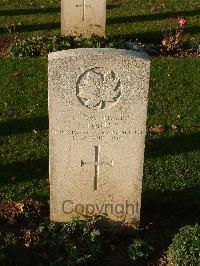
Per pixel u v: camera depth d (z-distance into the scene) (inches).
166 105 148.3
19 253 98.2
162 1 225.6
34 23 201.3
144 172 121.8
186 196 114.9
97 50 89.0
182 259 93.6
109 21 203.3
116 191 102.2
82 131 94.7
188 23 203.5
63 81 89.4
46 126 138.7
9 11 211.9
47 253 99.0
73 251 98.3
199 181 119.3
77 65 88.4
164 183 118.5
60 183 100.6
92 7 175.9
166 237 106.1
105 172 99.8
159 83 157.9
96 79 89.9
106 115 93.4
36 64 165.8
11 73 161.2
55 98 90.8
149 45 181.3
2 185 118.0
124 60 88.6
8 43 183.6
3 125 138.3
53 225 104.0
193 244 94.4
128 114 93.4
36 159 126.2
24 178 120.2
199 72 164.2
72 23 179.0
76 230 102.4
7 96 150.6
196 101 150.4
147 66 89.1
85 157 97.7
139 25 200.4
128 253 100.9
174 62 169.5
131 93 91.4
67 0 174.6
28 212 109.5
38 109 145.6
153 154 128.3
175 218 111.3
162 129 137.6
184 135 136.1
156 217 111.3
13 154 127.7
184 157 127.6
